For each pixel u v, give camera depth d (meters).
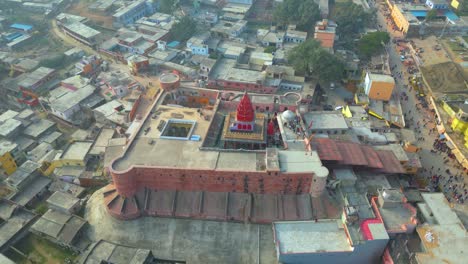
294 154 71.31
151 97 103.25
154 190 72.50
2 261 60.53
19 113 101.25
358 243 58.66
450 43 140.38
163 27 144.38
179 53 132.38
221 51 132.25
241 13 157.50
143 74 121.50
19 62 125.94
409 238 60.00
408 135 91.12
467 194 80.50
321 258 61.47
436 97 109.44
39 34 147.62
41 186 79.06
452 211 61.62
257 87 110.62
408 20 146.50
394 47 140.75
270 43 137.38
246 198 71.50
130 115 96.06
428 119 103.50
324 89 117.94
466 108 93.56
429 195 65.00
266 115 85.00
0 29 149.00
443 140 95.00
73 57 133.00
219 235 69.38
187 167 68.50
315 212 69.31
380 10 173.50
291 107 85.19
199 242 68.62
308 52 111.88
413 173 83.88
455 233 57.59
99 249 63.41
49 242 68.94
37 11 162.12
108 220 71.38
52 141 94.31
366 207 64.38
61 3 165.12
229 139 75.38
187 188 71.94
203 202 71.56
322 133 86.12
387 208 62.97
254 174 67.50
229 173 67.81
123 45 133.75
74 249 67.06
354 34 149.00
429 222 61.28
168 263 65.12
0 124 95.75
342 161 74.19
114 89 106.50
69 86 111.56
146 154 71.62
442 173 86.12
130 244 68.56
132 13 154.75
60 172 82.44
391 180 78.56
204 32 141.50
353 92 117.06
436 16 153.12
